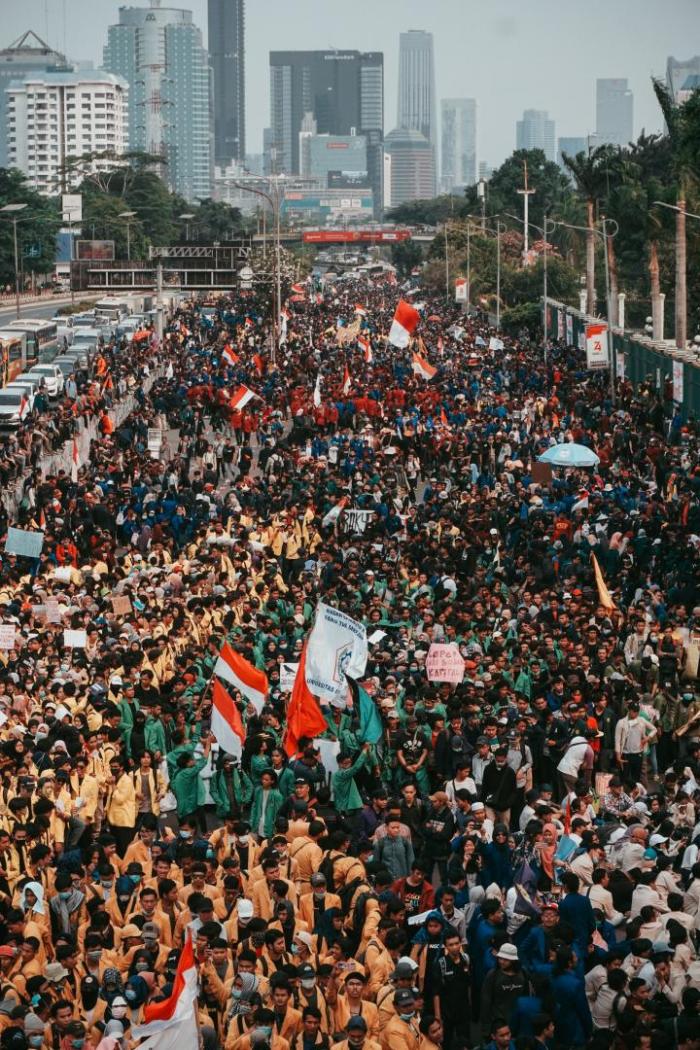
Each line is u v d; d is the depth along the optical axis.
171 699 25.33
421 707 25.19
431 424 57.78
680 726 26.64
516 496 43.78
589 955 17.59
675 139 98.81
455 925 17.69
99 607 33.19
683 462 50.00
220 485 55.69
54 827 20.56
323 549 38.72
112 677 26.33
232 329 109.88
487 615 31.48
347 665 22.70
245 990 15.62
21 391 73.06
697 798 21.80
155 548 38.97
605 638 28.92
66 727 23.33
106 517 44.62
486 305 128.75
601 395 68.94
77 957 16.81
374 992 15.88
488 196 181.00
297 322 116.81
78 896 18.23
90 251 137.25
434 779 23.81
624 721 25.19
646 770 26.42
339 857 18.09
